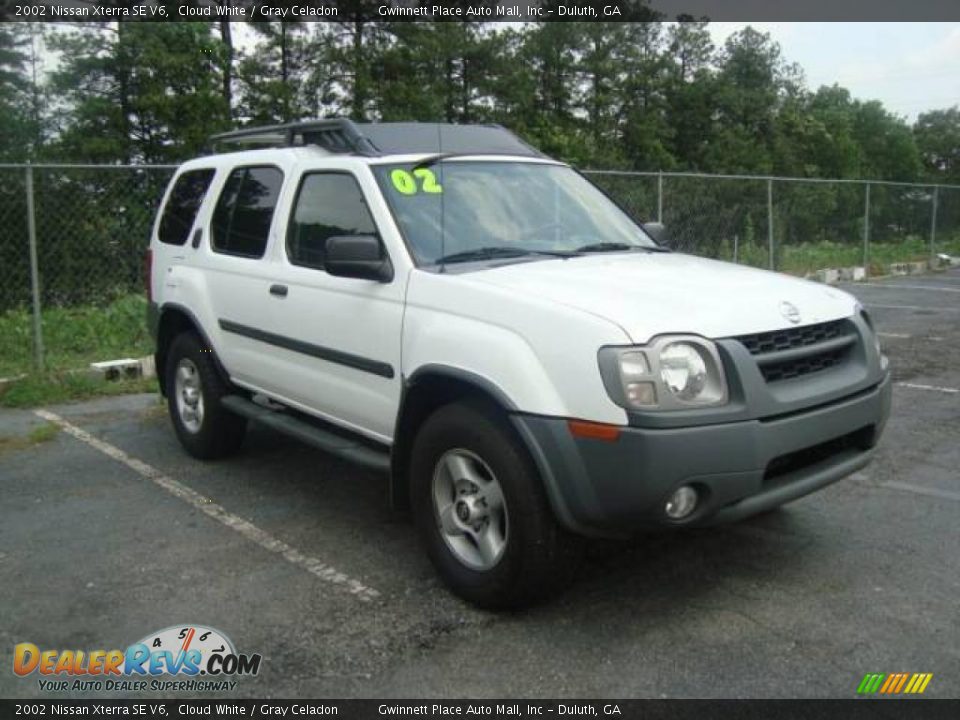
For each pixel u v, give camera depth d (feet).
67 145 83.66
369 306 14.06
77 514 16.53
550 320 11.41
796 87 234.17
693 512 11.10
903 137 274.57
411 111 102.89
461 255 14.05
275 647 11.61
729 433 10.84
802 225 57.82
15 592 13.23
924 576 13.46
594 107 159.74
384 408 14.03
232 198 18.58
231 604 12.82
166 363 20.67
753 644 11.51
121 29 84.79
